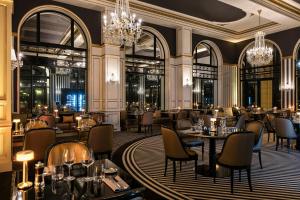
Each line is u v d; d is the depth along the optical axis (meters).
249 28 13.17
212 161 4.43
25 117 7.52
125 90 11.08
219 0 8.71
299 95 12.07
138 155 5.91
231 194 3.53
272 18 10.49
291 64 12.15
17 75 8.41
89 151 2.63
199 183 3.98
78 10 9.66
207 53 15.11
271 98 13.39
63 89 10.29
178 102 12.40
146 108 11.71
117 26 6.26
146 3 10.01
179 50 12.27
